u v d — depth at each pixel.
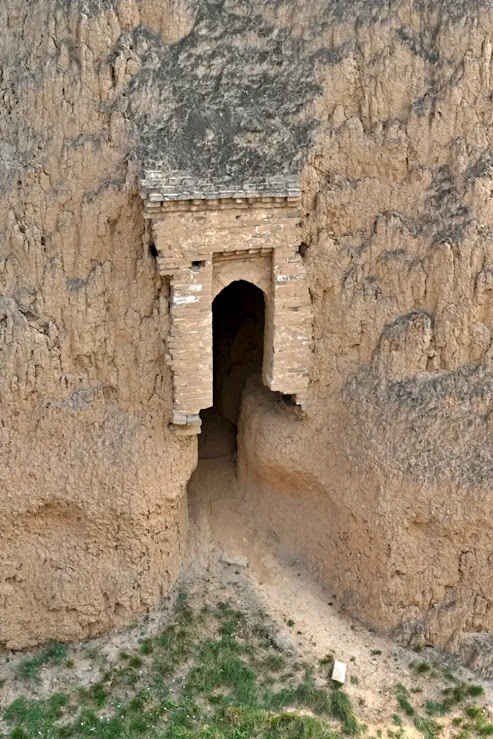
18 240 11.40
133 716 11.09
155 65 11.34
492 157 11.60
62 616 12.26
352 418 12.24
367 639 12.30
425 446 11.69
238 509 13.93
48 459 11.80
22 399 11.71
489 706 11.33
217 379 15.84
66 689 11.62
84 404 11.86
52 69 11.20
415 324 11.83
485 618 11.95
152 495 11.99
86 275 11.68
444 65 11.52
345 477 12.30
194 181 10.91
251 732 10.73
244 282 15.23
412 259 11.89
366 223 12.02
